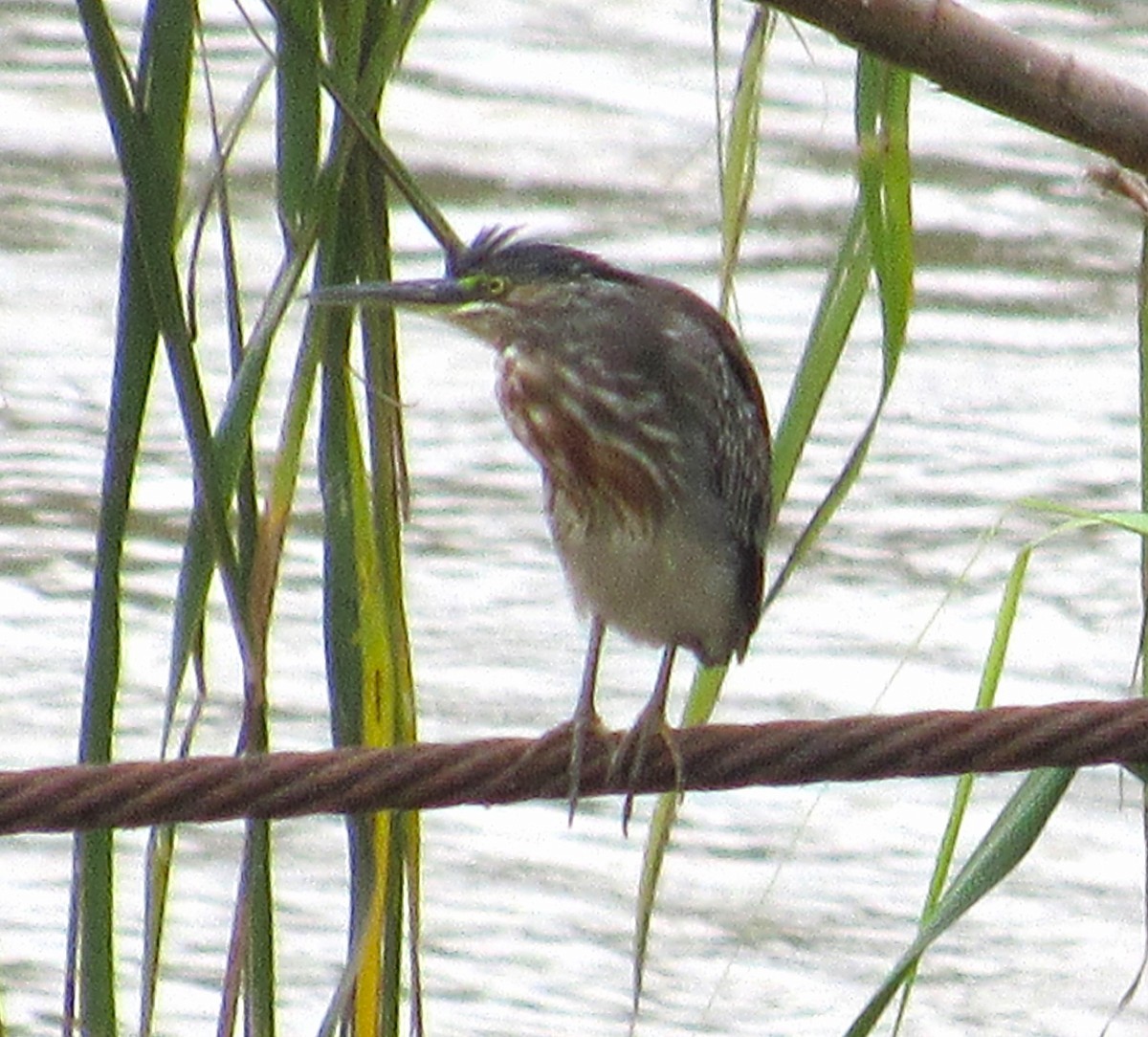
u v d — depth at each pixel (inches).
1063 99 235.9
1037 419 804.0
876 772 245.9
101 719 229.1
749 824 586.9
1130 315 879.7
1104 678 647.8
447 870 562.3
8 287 865.5
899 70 241.0
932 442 785.6
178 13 218.5
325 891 554.6
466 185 956.0
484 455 772.6
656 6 1167.0
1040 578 702.5
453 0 1167.6
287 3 224.1
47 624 658.8
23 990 507.5
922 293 890.7
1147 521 240.1
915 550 719.7
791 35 1110.4
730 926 541.6
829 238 914.1
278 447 233.6
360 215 235.0
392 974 246.2
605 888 556.4
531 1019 498.9
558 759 260.1
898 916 546.3
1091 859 573.6
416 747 239.5
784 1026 501.4
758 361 820.0
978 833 580.7
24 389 792.9
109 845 235.5
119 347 223.0
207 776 233.5
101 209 933.8
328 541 240.5
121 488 224.5
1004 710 241.6
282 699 629.9
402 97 1039.0
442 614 673.0
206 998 512.4
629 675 644.7
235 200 905.5
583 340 289.1
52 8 1128.8
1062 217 948.0
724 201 260.2
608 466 287.9
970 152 999.0
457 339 863.1
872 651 659.4
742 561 295.4
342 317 235.9
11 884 552.1
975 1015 511.5
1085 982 526.3
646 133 1016.2
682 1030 500.4
